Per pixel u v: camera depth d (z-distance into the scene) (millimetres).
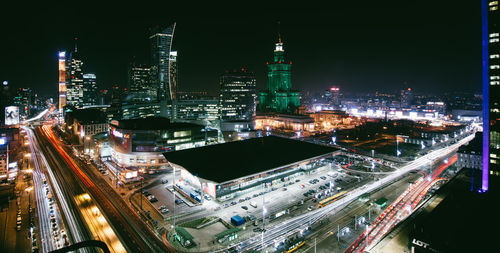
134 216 129125
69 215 130000
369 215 122562
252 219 124812
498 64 127188
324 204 137750
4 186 145625
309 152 186625
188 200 144875
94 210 135250
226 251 102312
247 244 106375
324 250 101375
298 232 113250
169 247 105062
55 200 147250
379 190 157375
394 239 91062
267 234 113062
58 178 183000
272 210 134000
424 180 171875
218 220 125062
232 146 197125
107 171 197750
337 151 191375
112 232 114938
